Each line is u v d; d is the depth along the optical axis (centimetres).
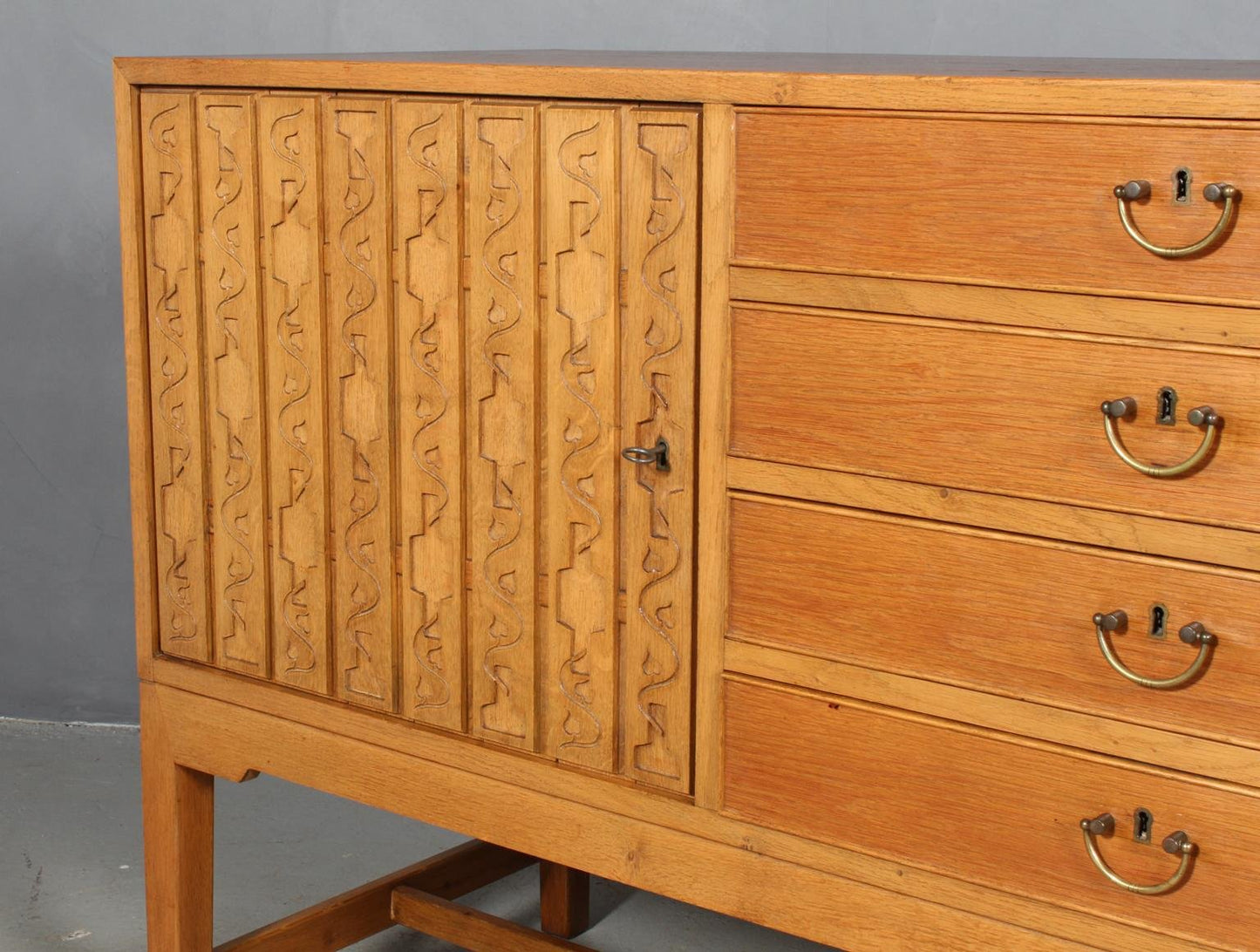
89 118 323
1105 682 148
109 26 321
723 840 175
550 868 262
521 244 174
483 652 188
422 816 198
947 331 150
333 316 191
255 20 317
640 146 164
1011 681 153
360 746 202
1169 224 137
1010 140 143
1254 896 144
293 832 300
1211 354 138
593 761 182
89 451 334
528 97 171
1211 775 145
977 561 153
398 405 188
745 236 159
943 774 159
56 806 304
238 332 200
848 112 151
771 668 167
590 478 175
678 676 174
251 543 206
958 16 275
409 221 182
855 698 162
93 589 339
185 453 209
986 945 160
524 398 178
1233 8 258
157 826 225
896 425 154
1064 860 154
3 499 339
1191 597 143
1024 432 148
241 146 194
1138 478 143
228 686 212
